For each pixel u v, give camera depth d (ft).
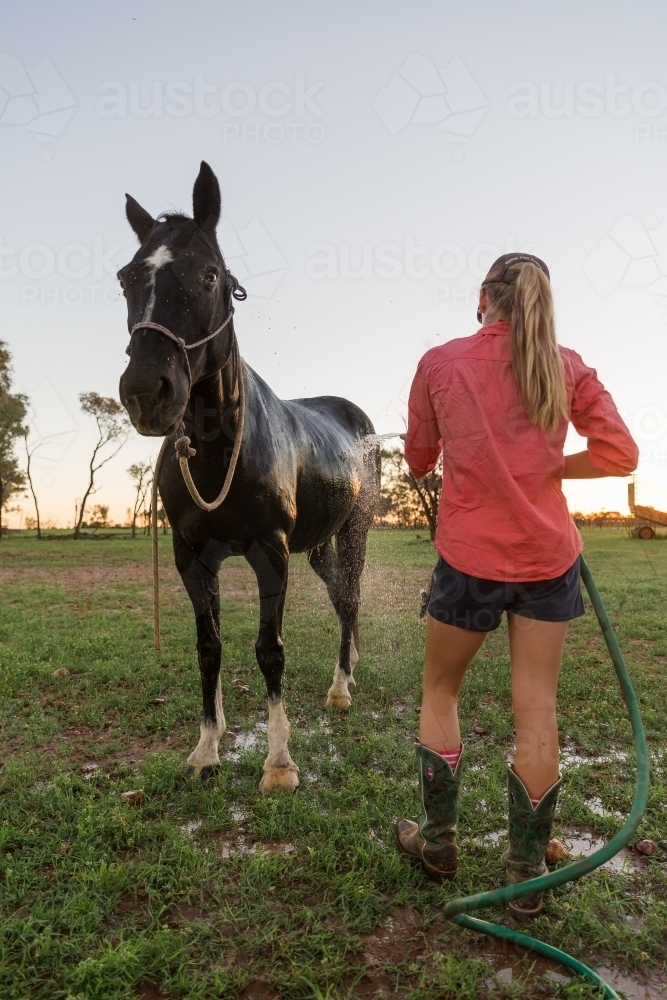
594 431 5.57
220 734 9.43
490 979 5.20
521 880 5.87
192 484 8.11
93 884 6.28
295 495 10.05
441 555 5.85
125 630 18.84
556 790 5.74
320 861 6.68
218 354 7.97
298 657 14.80
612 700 11.84
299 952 5.42
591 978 5.08
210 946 5.48
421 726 6.33
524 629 5.68
